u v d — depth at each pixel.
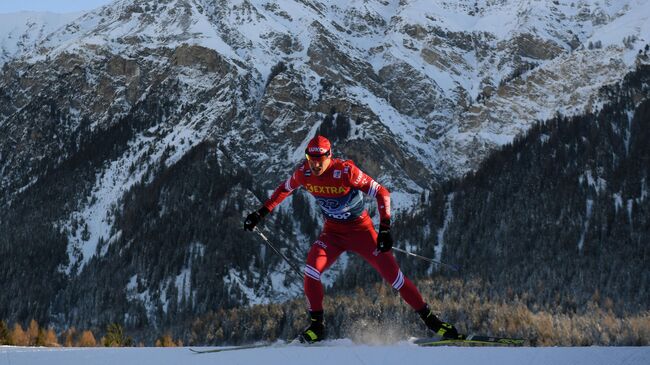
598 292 113.62
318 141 7.02
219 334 108.12
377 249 7.05
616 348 5.20
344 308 79.88
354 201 7.32
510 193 159.75
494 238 144.62
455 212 159.75
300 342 7.16
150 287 150.12
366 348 5.59
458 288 113.19
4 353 6.73
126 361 5.84
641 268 119.19
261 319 105.06
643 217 136.50
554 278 120.75
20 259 168.12
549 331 67.62
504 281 120.50
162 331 129.12
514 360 5.07
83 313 148.75
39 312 148.38
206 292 143.50
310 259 7.42
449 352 5.34
